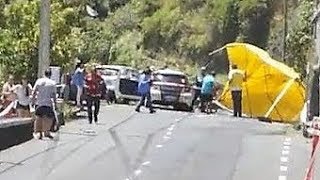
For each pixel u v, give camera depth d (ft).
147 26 327.26
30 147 98.89
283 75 172.04
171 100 182.39
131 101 200.23
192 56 313.94
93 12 326.44
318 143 76.89
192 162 88.69
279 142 113.19
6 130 97.19
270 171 83.10
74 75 157.79
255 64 174.09
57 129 116.37
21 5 152.76
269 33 299.17
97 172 78.95
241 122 150.30
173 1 333.62
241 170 83.41
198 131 126.41
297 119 166.20
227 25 309.22
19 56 148.25
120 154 93.97
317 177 78.64
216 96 191.83
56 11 156.25
